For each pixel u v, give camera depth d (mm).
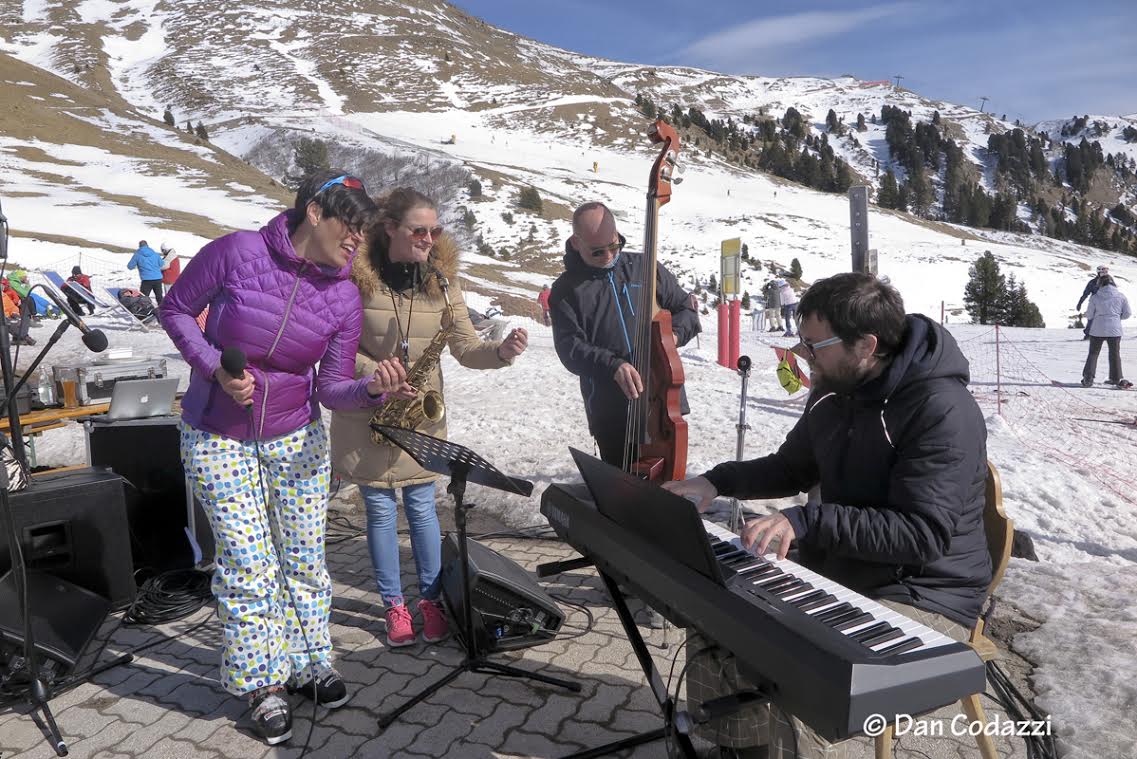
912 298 83375
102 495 3738
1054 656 3332
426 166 106875
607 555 2338
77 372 4734
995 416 8477
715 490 2660
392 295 3301
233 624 2818
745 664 1830
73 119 88375
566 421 8273
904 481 2189
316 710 2990
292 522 2971
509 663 3389
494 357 3336
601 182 120938
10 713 3070
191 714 3059
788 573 2084
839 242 100688
